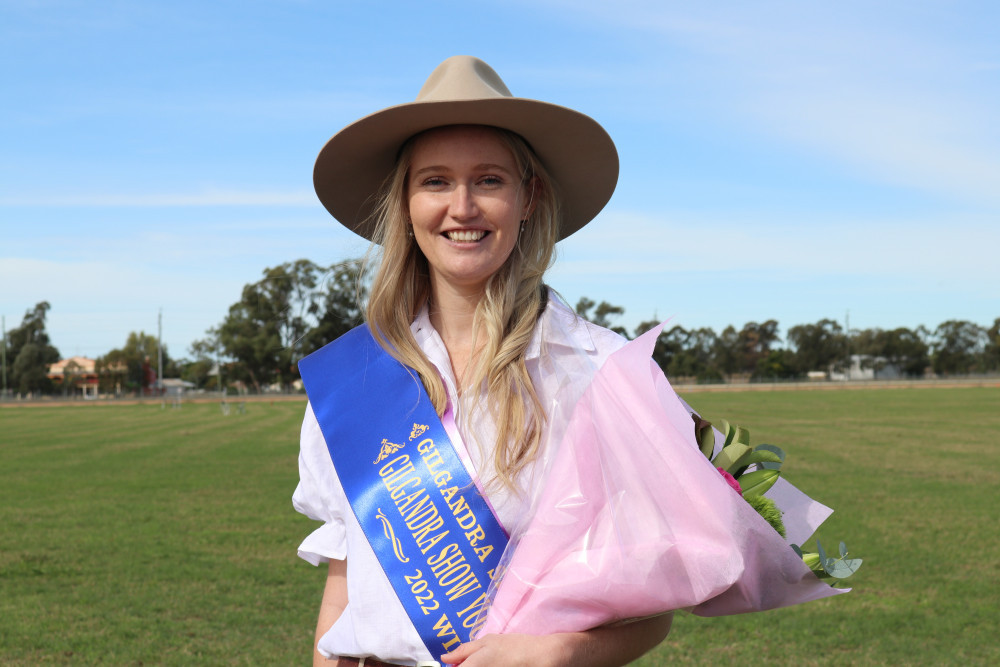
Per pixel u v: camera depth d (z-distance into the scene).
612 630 1.59
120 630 6.52
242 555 9.04
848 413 35.31
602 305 91.31
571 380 1.76
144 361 125.00
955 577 7.96
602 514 1.57
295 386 99.75
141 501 12.93
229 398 86.94
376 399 1.97
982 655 5.96
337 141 2.01
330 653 1.90
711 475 1.54
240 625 6.66
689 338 121.88
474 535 1.81
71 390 124.44
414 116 1.85
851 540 9.47
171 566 8.54
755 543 1.53
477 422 1.82
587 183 2.12
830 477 14.74
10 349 125.62
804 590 1.58
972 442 21.52
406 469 1.88
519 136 1.93
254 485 14.73
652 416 1.59
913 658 5.89
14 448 23.31
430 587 1.81
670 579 1.50
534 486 1.70
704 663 5.77
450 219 1.87
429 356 1.96
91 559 8.88
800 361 119.81
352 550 1.90
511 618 1.56
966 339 118.50
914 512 11.25
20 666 5.75
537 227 2.00
